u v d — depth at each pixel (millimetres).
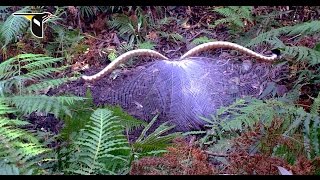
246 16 5664
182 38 5816
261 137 2961
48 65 5289
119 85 4625
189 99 4051
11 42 5520
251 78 4586
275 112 3227
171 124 4031
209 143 3414
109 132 2922
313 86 4387
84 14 6207
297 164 2600
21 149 2748
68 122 3316
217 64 4609
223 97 4180
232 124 3270
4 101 3246
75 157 2867
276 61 4727
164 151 2951
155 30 6074
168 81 4195
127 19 6012
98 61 5527
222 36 5785
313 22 4625
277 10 5965
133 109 4254
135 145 3193
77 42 5633
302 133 3100
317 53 4250
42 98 3275
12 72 3752
